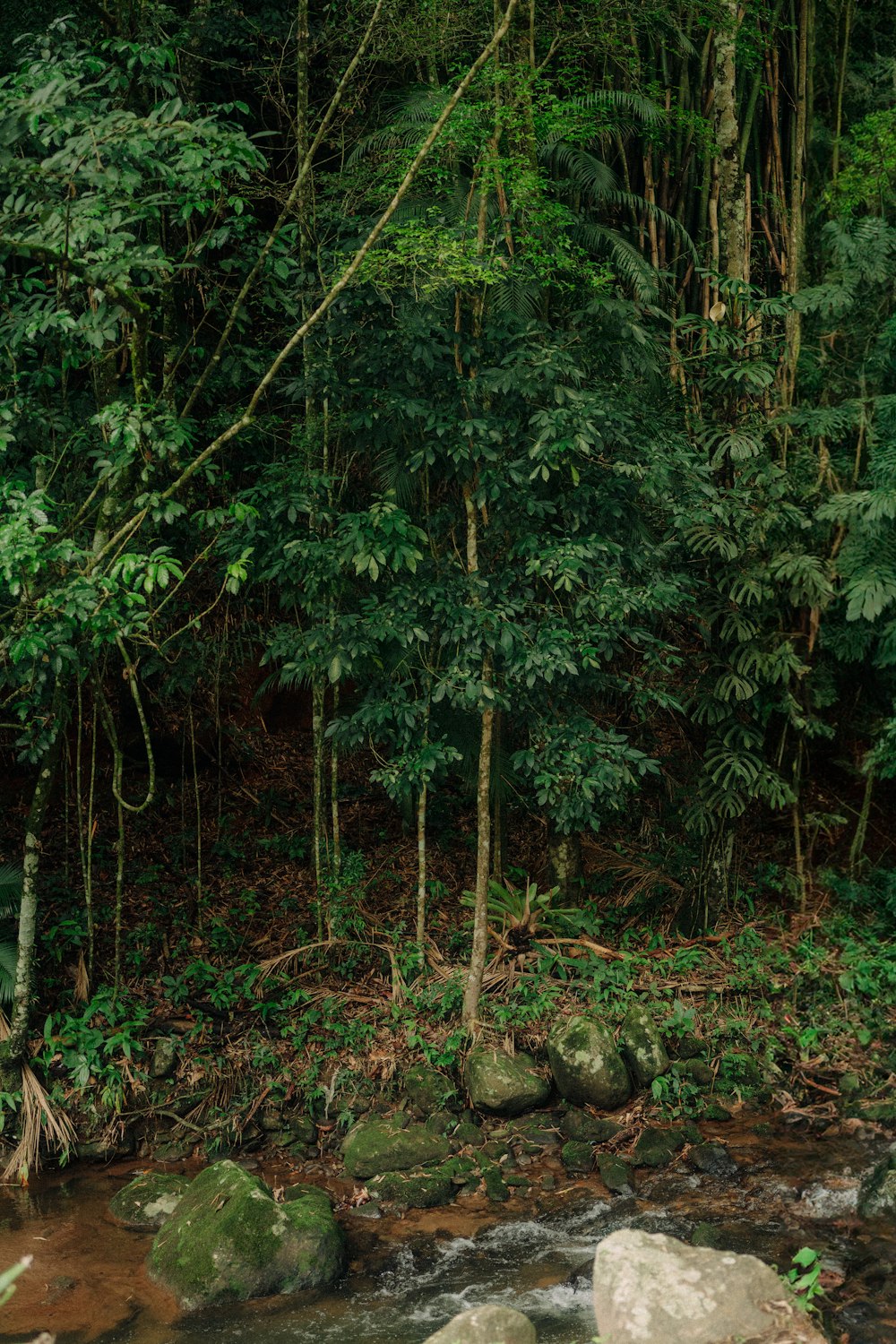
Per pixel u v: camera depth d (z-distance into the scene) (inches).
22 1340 160.1
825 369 294.0
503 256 221.3
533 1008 248.2
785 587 283.1
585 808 231.0
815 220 329.4
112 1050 227.9
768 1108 238.8
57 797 307.0
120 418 194.7
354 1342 158.4
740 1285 123.3
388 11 231.8
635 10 253.1
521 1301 168.2
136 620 199.2
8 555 174.6
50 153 200.8
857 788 347.9
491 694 219.8
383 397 219.3
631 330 239.1
